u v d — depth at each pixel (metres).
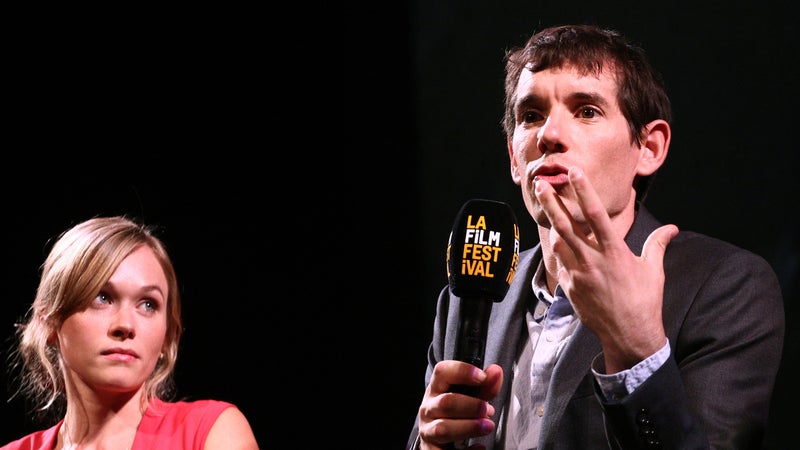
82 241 2.96
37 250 6.60
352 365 6.46
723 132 5.65
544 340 2.88
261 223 6.71
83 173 6.73
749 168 5.58
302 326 6.56
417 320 6.36
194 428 2.96
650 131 2.94
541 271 3.03
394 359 6.39
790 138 5.51
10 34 6.76
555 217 2.12
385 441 6.34
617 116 2.78
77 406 2.98
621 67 2.83
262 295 6.64
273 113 6.78
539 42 2.89
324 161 6.67
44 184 6.69
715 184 5.64
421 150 6.43
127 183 6.74
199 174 6.79
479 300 2.36
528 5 6.16
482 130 6.29
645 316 2.13
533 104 2.81
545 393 2.79
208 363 6.57
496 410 2.88
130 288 2.92
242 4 6.82
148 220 6.70
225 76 6.83
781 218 5.49
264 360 6.57
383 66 6.57
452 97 6.37
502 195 6.20
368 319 6.46
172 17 6.83
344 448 6.39
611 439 2.29
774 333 2.64
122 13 6.82
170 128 6.82
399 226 6.47
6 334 6.36
